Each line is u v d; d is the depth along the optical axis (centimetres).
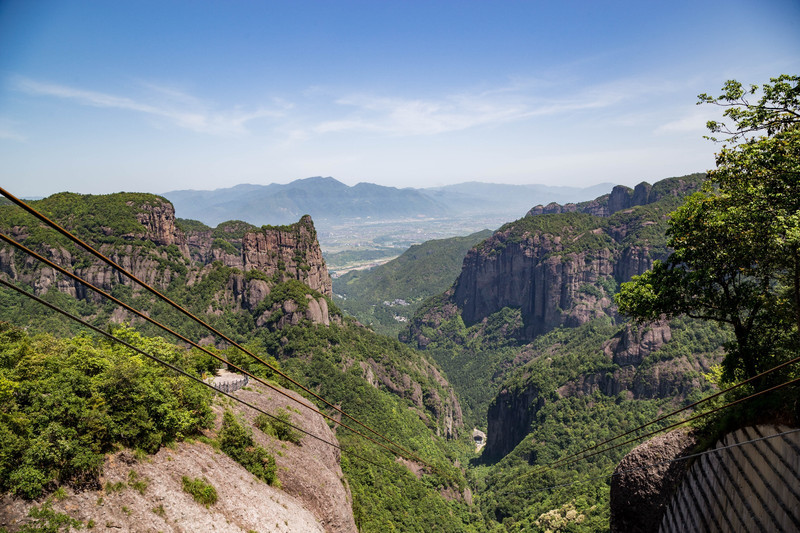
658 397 12812
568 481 10819
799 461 2284
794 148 2600
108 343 5016
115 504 2817
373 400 13362
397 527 7400
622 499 3722
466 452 18038
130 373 3497
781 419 2659
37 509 2530
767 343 3291
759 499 2489
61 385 3180
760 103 2753
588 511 8275
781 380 2984
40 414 2877
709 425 3469
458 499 11556
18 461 2605
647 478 3616
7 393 2923
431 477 11281
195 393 4112
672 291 3425
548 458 13162
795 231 2391
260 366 6888
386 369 16262
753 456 2678
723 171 3006
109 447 3084
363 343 16850
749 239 2769
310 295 16262
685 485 3309
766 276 3081
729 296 3269
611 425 12794
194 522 3066
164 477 3200
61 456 2744
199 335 15462
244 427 4509
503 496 11806
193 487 3278
